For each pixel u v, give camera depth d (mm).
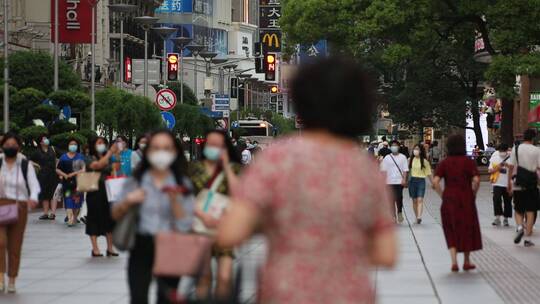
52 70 105062
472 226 33625
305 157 9797
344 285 9773
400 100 131250
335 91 9945
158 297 17281
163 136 18922
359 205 9766
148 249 19000
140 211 18984
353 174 9797
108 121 111375
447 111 130500
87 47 163500
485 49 108312
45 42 141000
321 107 9961
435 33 108562
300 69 10133
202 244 16578
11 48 123375
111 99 112750
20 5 135125
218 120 158500
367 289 9883
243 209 9695
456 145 33562
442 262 36656
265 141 180125
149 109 114438
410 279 32000
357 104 10008
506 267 34844
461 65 128125
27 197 29266
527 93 124688
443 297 28188
